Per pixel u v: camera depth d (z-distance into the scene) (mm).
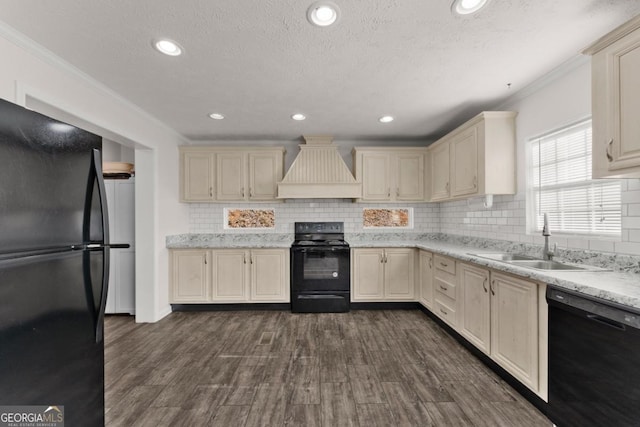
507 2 1509
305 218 4324
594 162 1556
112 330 3131
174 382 2133
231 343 2797
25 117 1032
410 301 3836
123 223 3590
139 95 2637
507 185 2717
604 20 1650
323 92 2611
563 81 2229
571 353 1534
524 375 1869
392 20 1639
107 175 3670
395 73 2270
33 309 1053
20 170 1012
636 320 1201
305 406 1862
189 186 3967
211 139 4164
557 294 1606
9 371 972
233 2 1490
